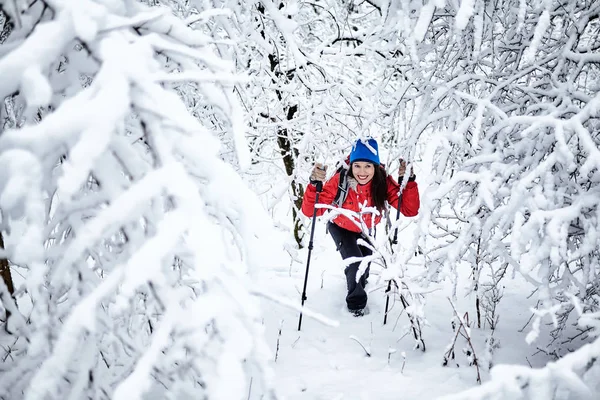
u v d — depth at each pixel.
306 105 3.79
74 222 1.13
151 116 1.00
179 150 1.03
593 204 1.86
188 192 0.92
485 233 2.16
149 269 0.84
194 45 1.29
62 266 0.88
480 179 2.08
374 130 4.40
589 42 2.79
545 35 2.66
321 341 2.88
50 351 1.21
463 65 2.65
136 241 1.11
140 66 0.95
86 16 0.93
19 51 0.86
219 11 1.35
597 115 2.00
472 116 2.21
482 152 2.28
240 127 1.21
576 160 2.08
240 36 2.81
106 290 0.89
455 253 2.24
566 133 1.94
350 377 2.44
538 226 1.83
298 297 3.67
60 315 1.20
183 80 1.00
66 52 1.10
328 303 3.54
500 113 2.13
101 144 0.82
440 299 3.47
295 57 2.66
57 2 0.97
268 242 1.13
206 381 0.97
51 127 0.80
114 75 0.90
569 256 1.84
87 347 1.22
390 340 2.87
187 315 0.97
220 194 1.04
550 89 2.41
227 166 1.07
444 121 2.81
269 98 4.28
